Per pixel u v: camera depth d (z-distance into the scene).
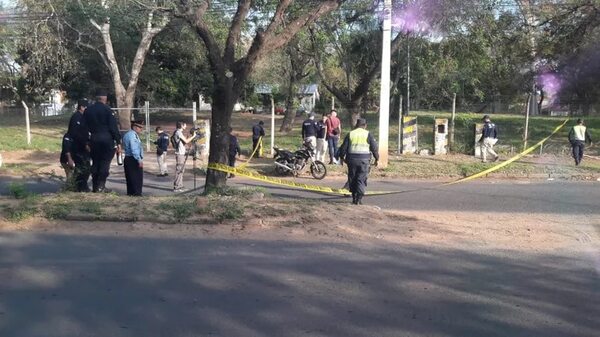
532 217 10.16
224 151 10.55
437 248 7.47
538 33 24.80
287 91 35.56
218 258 6.83
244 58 10.58
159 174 16.89
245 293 5.64
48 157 21.34
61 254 6.92
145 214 8.36
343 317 5.03
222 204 8.77
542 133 27.11
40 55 28.03
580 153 18.38
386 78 17.23
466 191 13.80
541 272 6.45
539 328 4.82
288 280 6.05
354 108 25.47
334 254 7.07
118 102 31.31
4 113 45.75
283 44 10.69
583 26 23.50
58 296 5.50
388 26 17.06
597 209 11.18
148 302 5.36
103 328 4.75
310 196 12.80
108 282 5.93
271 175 17.09
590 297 5.61
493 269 6.55
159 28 30.61
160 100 45.22
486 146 19.16
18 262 6.59
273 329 4.75
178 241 7.53
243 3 10.78
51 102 54.53
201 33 10.30
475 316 5.08
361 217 9.02
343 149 11.39
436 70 31.12
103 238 7.61
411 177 16.62
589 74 26.88
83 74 38.00
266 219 8.44
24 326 4.78
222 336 4.60
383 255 7.08
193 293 5.62
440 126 21.25
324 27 22.52
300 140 26.72
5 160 20.02
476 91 34.16
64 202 8.77
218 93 10.38
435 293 5.69
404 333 4.68
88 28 30.31
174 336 4.59
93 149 10.48
